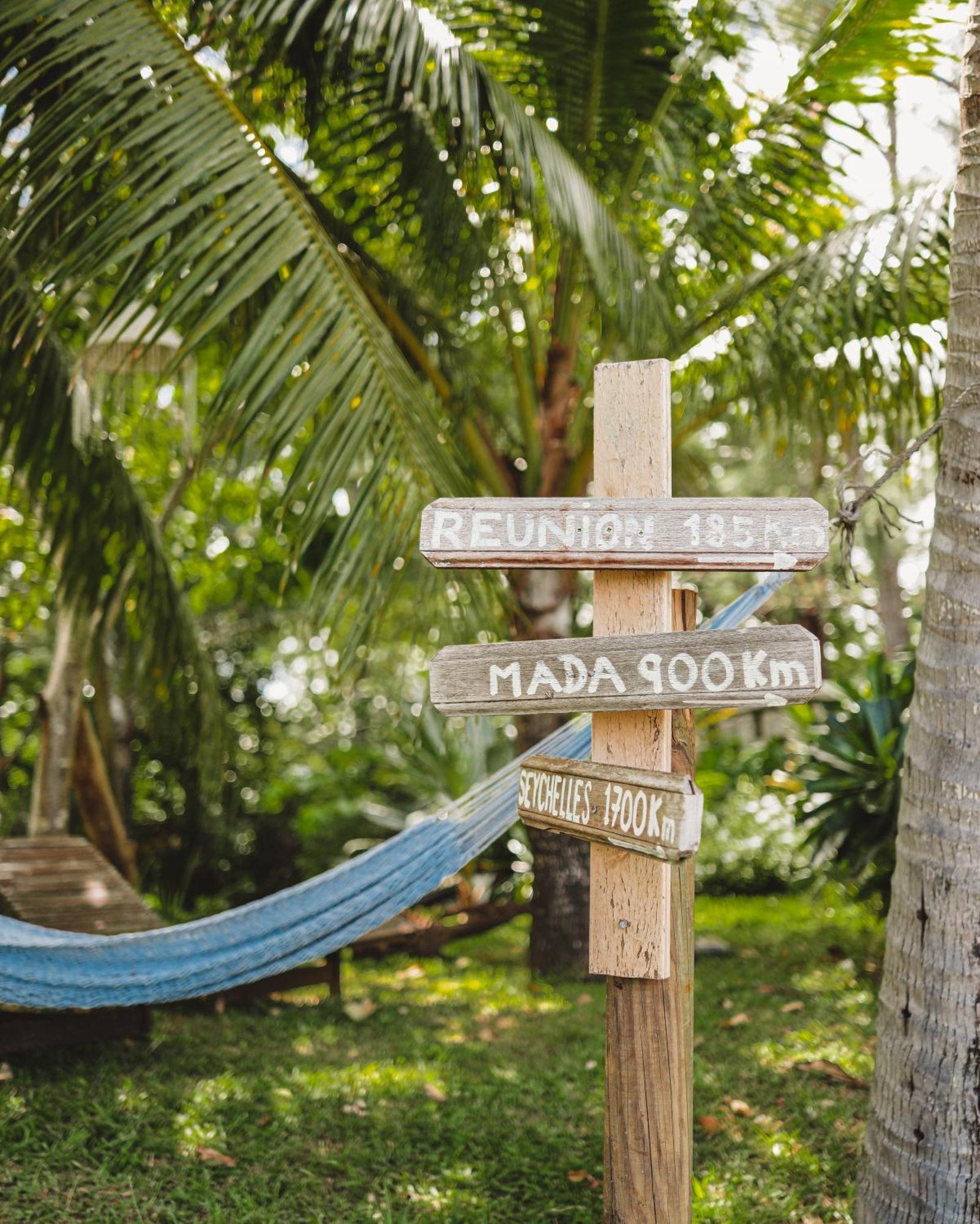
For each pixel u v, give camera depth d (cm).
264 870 962
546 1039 498
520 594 605
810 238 555
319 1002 579
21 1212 315
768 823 948
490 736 904
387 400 371
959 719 273
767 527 231
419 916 795
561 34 491
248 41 429
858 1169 320
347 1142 378
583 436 590
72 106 359
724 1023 501
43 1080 420
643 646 233
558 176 407
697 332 564
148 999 306
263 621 1027
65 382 488
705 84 524
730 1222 313
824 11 502
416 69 434
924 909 274
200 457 367
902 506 1048
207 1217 322
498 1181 349
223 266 343
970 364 281
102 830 677
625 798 234
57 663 631
